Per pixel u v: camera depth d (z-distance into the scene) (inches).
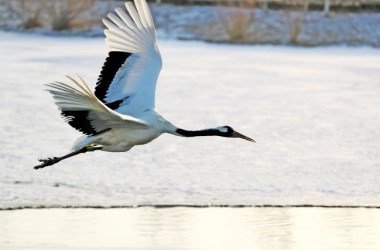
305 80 1131.3
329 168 629.3
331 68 1293.1
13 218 484.7
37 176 581.6
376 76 1195.9
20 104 853.2
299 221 490.0
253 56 1455.5
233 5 1815.9
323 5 1947.6
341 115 855.7
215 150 679.7
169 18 1797.5
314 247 434.9
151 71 366.0
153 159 641.6
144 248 428.5
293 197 549.3
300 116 845.8
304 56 1499.8
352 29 1803.6
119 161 631.8
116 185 566.6
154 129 366.0
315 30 1782.7
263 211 514.6
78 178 581.0
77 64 1210.0
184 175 598.5
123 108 361.1
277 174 608.4
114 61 364.2
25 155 641.0
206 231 462.3
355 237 457.1
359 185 583.2
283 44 1713.8
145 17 361.7
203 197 544.1
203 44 1660.9
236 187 570.9
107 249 425.1
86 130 344.2
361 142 725.3
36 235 448.8
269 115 847.7
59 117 791.7
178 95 959.0
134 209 512.1
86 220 484.4
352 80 1143.6
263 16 1812.3
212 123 797.9
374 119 836.0
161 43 1633.9
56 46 1501.0
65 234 452.8
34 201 521.7
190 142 705.6
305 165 637.9
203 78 1110.4
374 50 1686.8
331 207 526.6
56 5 1750.7
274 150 686.5
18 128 737.0
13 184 558.9
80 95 318.7
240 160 649.0
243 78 1128.2
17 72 1103.6
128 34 362.9
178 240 445.1
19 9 1812.3
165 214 502.6
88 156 642.8
